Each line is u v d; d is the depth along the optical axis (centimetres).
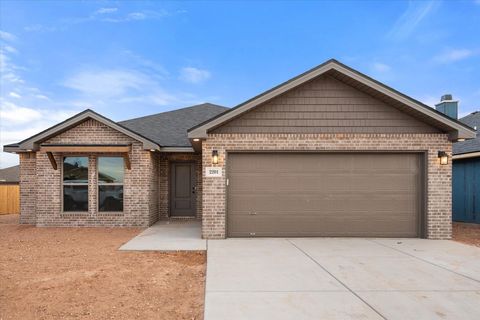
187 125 1380
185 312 411
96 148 1017
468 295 462
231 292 468
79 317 392
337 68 838
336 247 764
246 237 880
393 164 898
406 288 489
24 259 657
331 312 403
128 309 418
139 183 1073
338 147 881
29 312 405
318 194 892
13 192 1716
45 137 1037
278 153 891
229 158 889
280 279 527
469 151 1230
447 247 771
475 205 1263
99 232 977
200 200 1270
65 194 1082
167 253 719
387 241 839
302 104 888
